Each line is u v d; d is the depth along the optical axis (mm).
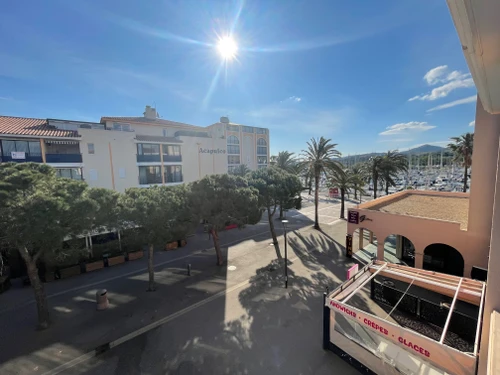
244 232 26516
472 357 6215
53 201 8711
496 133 11766
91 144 22781
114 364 8734
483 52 2180
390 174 37500
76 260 14234
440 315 10516
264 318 11195
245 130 52375
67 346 9625
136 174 25578
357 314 8273
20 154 19266
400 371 7410
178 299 13016
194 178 31281
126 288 14383
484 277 12438
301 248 21109
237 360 8805
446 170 77125
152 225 12516
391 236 24203
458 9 1768
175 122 37281
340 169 26688
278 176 20078
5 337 10211
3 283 14195
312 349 9273
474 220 12664
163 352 9242
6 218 8312
